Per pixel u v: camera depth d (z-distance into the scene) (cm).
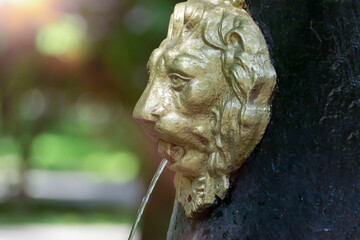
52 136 3962
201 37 217
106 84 1187
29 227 1552
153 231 693
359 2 196
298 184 201
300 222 199
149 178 718
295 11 207
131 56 955
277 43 210
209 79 212
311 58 203
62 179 3036
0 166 3325
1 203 1914
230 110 208
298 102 204
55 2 1191
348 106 195
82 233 1453
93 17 1153
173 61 214
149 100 217
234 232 215
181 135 216
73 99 1450
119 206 1998
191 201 228
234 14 217
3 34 1229
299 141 203
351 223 191
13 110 1819
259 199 210
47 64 1259
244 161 214
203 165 221
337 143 196
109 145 3784
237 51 209
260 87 206
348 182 193
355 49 196
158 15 841
